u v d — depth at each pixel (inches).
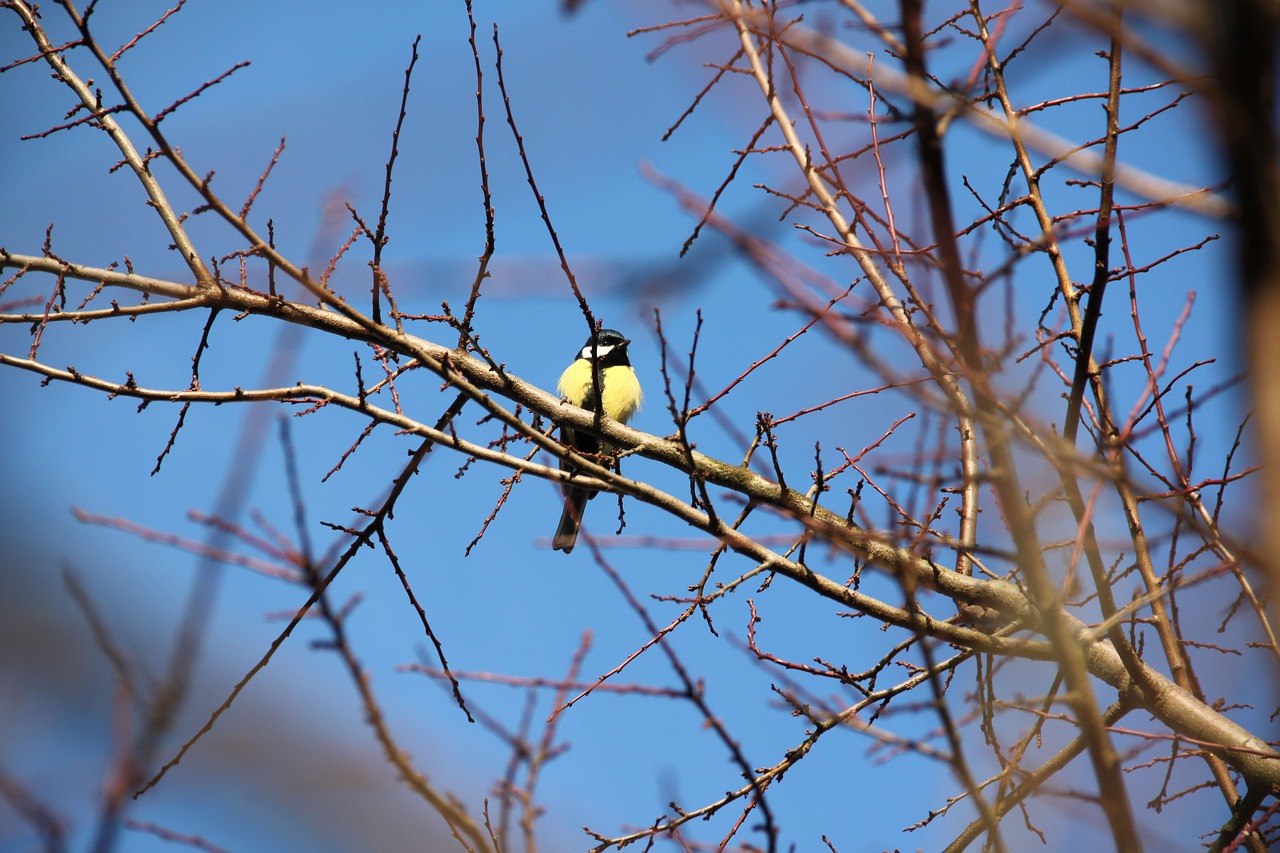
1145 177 175.9
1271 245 107.3
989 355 224.2
